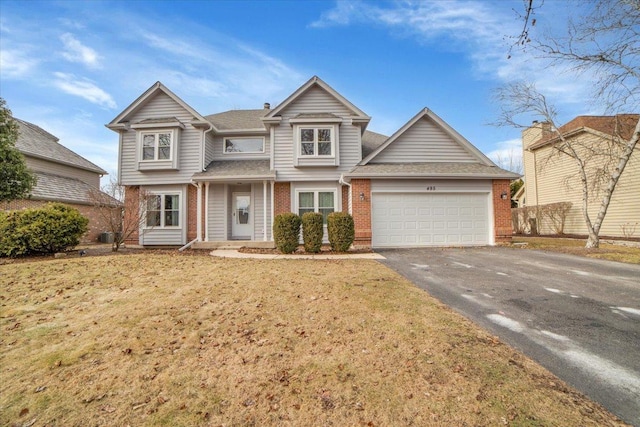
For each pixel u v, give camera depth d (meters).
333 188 13.48
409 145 13.00
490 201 11.76
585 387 2.52
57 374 2.90
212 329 3.84
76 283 6.10
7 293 5.50
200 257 9.55
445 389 2.50
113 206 11.86
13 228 9.38
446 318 4.02
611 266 7.32
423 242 11.56
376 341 3.39
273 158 13.46
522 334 3.56
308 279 6.20
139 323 4.05
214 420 2.23
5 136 11.14
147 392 2.60
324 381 2.66
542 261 8.09
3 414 2.36
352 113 13.61
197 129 13.76
